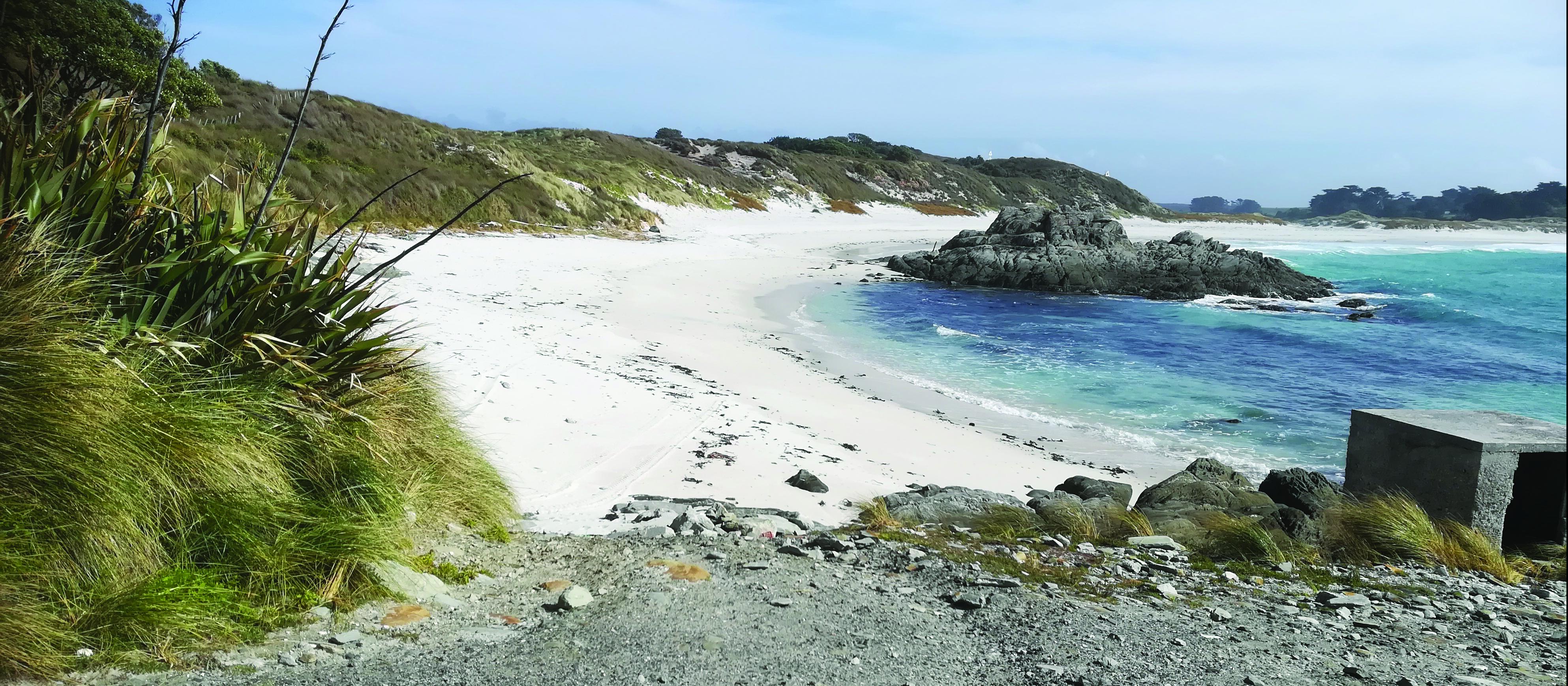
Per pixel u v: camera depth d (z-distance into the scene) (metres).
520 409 10.12
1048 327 26.17
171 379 4.14
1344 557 6.57
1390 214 138.25
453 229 31.83
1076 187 110.12
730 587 4.71
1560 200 120.69
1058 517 7.25
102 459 3.51
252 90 34.91
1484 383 21.58
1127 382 18.41
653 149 68.94
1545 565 6.79
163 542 3.72
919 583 5.11
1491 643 4.63
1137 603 4.95
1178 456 13.29
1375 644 4.46
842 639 3.97
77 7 19.98
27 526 3.30
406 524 4.81
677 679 3.39
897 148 103.56
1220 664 3.90
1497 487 6.93
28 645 3.02
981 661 3.80
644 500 7.25
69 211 4.31
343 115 36.41
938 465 11.23
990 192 94.38
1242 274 41.69
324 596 3.92
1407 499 7.34
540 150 55.62
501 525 5.78
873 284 35.38
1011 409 15.55
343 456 4.68
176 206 4.89
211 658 3.30
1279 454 13.80
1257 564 6.27
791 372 16.64
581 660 3.55
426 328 14.12
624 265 30.42
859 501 8.39
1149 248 46.41
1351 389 19.50
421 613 4.00
